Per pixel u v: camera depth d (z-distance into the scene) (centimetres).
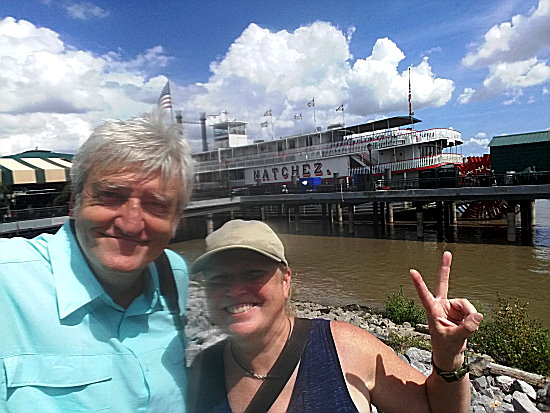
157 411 158
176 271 173
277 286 171
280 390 167
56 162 1545
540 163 2384
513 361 645
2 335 139
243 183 3741
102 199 148
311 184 3011
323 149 3281
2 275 144
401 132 2970
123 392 152
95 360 148
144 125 151
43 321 144
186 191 164
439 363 176
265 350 170
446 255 186
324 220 2942
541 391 550
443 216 2575
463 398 179
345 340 185
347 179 2825
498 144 2512
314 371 171
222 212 2367
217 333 172
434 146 3139
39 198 1382
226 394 173
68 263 153
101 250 150
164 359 164
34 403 138
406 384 185
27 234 1262
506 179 2078
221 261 165
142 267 157
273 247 166
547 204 4472
